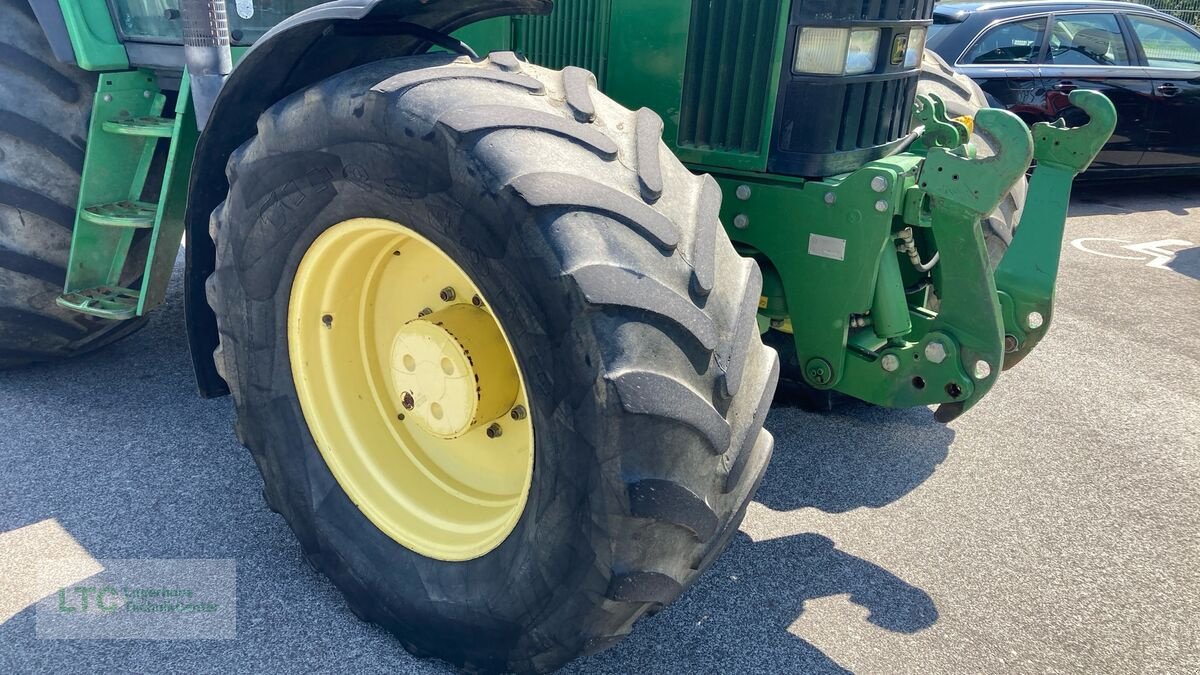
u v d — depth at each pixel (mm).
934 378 2369
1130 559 2539
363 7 1642
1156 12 7258
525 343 1580
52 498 2576
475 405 1866
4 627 2066
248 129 2088
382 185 1689
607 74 2605
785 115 2342
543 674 1834
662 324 1521
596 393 1489
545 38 2701
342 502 2133
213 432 2994
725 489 1660
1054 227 2301
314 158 1775
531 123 1594
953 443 3189
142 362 3547
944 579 2416
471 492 2113
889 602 2311
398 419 2217
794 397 3402
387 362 2186
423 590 1949
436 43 1923
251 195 1930
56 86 2891
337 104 1693
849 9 2227
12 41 2814
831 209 2342
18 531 2418
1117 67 6980
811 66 2283
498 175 1511
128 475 2715
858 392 2510
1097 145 2188
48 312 3156
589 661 2045
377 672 1979
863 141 2449
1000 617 2273
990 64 6746
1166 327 4523
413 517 2074
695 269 1586
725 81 2420
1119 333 4418
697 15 2404
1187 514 2781
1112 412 3498
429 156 1587
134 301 3051
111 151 2994
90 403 3180
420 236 1716
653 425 1503
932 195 2211
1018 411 3479
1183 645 2193
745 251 2564
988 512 2754
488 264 1582
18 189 2896
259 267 2008
